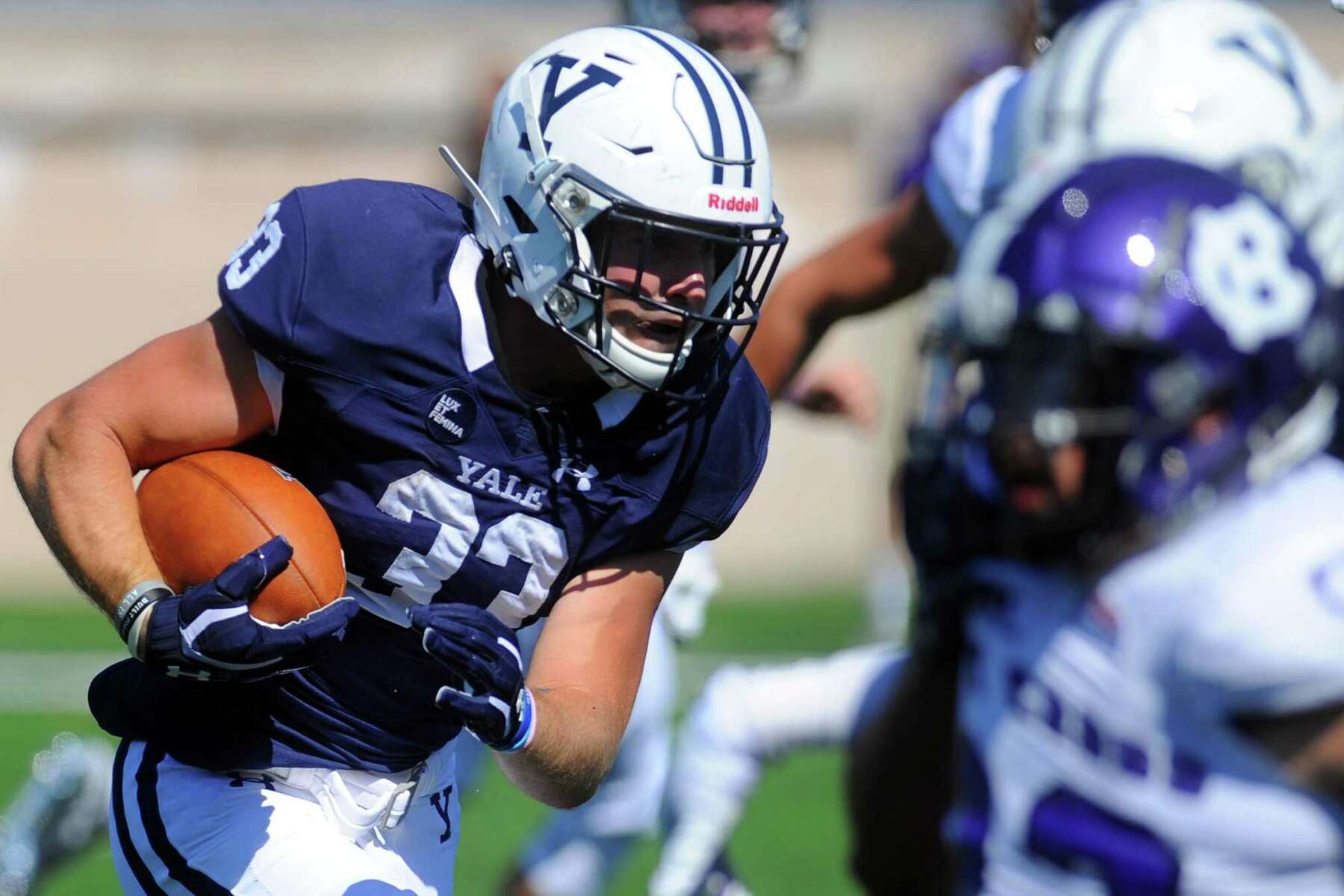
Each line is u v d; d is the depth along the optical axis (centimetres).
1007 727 811
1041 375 784
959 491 940
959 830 838
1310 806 759
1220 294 776
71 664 2747
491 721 853
